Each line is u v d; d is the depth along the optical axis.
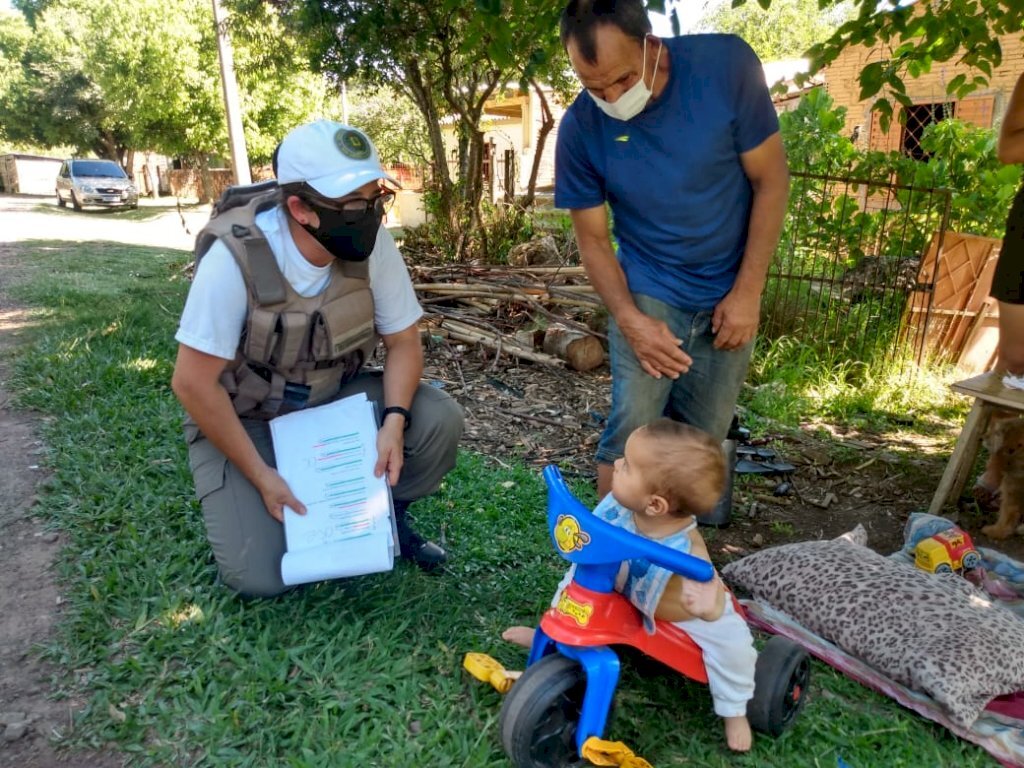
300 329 2.65
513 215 10.52
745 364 3.02
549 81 9.94
